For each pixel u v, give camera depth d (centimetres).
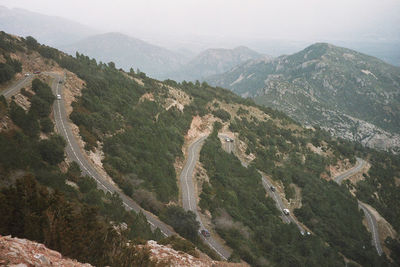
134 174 6225
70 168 5044
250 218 7538
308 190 11125
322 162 14925
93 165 5725
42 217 1903
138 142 7906
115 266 1875
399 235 11869
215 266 2403
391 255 10212
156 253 2230
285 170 12094
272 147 13775
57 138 5703
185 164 9019
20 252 1081
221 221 6162
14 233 1867
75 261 1341
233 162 10688
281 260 6153
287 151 14388
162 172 7231
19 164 3969
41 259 1111
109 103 9031
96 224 2120
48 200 2047
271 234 7062
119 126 8050
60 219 1864
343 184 13438
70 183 4538
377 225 11669
